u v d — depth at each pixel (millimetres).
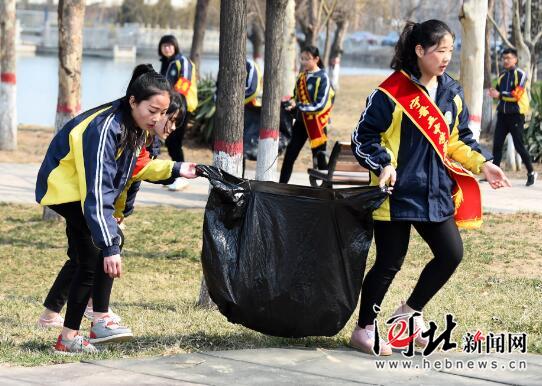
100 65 74625
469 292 11086
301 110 17641
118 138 7488
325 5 39688
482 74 14922
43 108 38812
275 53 13586
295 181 20781
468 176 7801
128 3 110250
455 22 55281
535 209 17125
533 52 27562
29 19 118188
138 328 9117
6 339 8758
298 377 7414
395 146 7730
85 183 7426
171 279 12852
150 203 18141
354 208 7863
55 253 14484
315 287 8023
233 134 10039
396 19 49469
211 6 64812
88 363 7777
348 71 79375
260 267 7961
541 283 11734
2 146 24359
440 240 7820
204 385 7164
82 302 8055
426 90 7707
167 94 7543
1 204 17859
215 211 7973
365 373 7559
